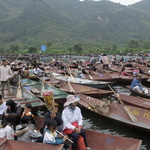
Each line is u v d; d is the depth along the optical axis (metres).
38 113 9.49
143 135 7.33
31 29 146.75
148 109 7.98
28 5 186.12
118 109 8.31
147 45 91.25
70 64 26.41
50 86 11.51
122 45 145.00
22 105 8.38
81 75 15.73
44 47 52.03
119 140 5.74
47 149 4.82
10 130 5.43
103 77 15.48
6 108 7.19
